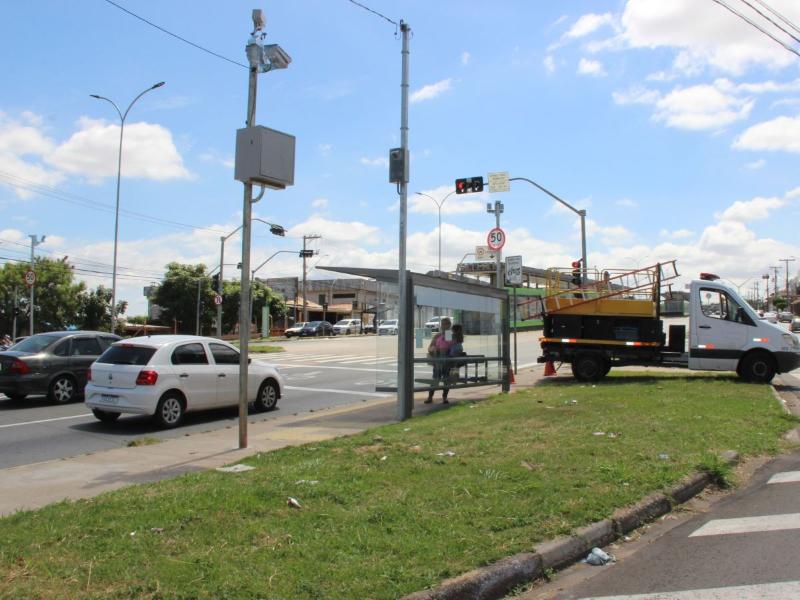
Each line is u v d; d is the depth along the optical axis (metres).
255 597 3.87
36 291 49.97
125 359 12.02
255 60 9.52
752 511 6.25
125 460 8.83
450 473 6.79
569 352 17.67
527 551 4.74
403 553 4.59
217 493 6.03
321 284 102.81
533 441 8.41
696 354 16.80
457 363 14.42
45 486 7.42
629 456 7.53
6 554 4.50
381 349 13.52
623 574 4.81
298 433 10.84
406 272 12.45
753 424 10.07
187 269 66.69
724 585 4.52
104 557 4.45
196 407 12.56
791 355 16.06
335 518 5.32
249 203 9.54
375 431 9.93
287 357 32.53
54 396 14.88
